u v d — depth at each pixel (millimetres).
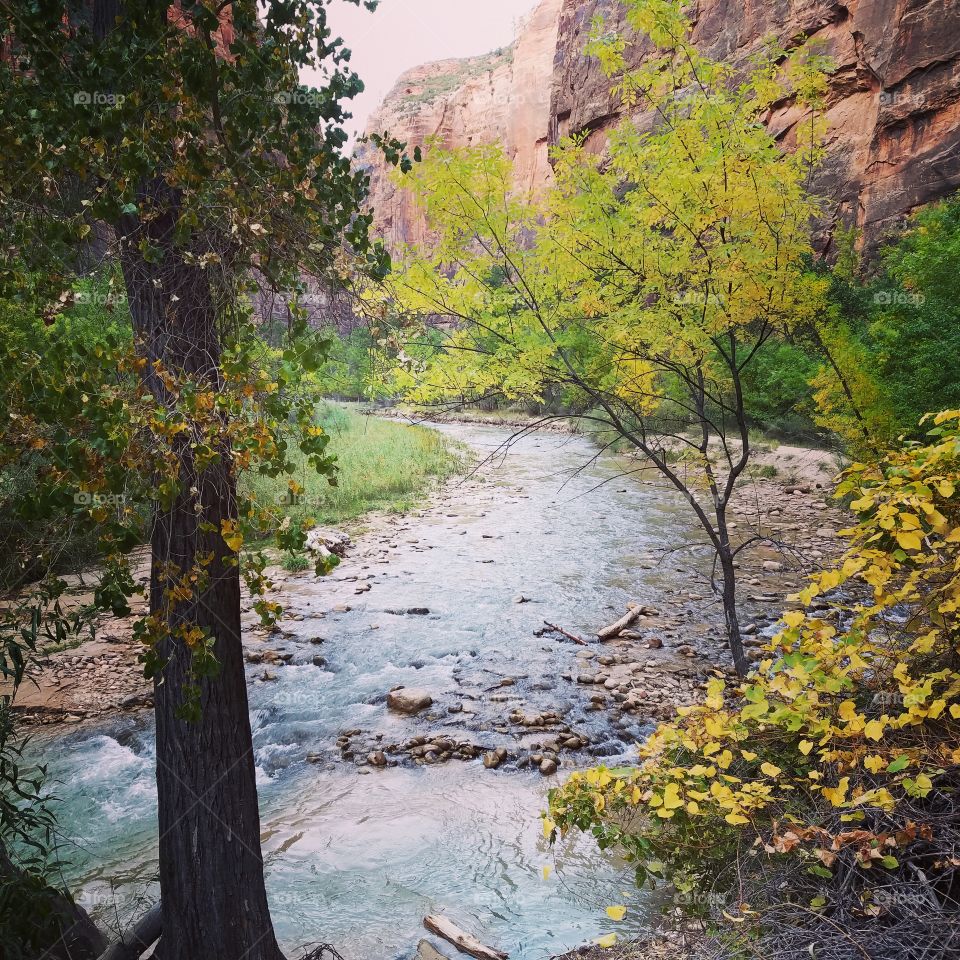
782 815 2621
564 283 6633
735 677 7438
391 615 10125
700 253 6434
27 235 2525
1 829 3164
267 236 2611
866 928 2219
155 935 3484
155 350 2736
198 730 3174
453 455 24109
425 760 6422
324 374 2844
